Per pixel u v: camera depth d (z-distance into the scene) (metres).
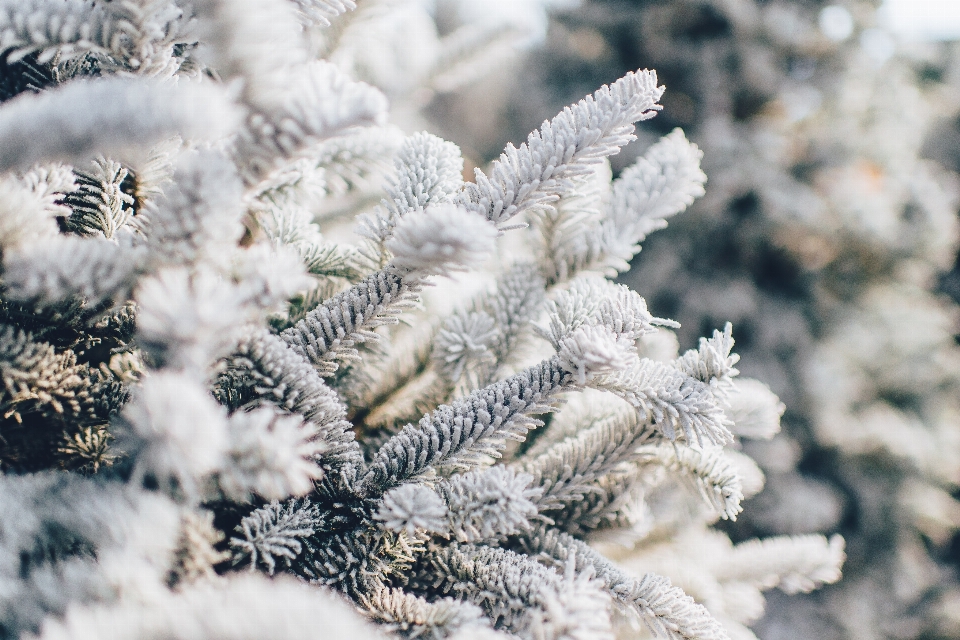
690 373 0.55
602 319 0.55
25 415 0.52
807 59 2.90
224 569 0.51
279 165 0.49
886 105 2.75
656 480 0.64
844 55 2.82
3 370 0.50
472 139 3.51
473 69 0.77
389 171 0.64
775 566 0.68
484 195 0.54
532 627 0.50
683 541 0.71
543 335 0.55
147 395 0.44
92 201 0.53
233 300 0.47
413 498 0.51
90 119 0.45
